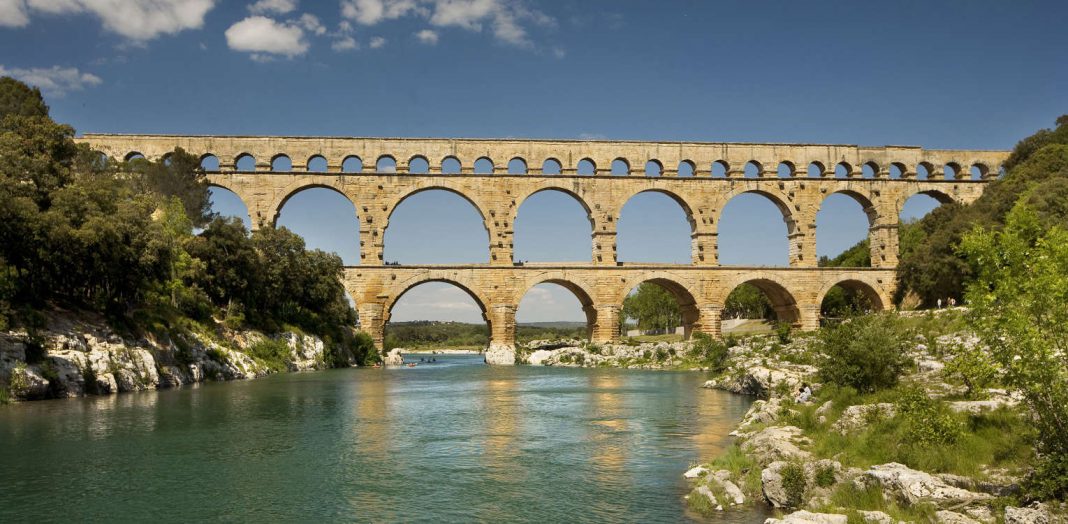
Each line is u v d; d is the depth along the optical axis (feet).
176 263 224.74
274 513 67.00
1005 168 311.68
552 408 138.92
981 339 60.85
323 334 295.89
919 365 114.21
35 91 230.27
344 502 70.44
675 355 262.47
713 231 297.33
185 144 277.03
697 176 298.35
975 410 72.64
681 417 124.88
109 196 180.14
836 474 65.05
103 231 165.27
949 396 85.20
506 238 289.12
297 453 93.20
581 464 86.17
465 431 110.63
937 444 64.85
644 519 63.77
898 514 54.34
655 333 602.44
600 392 170.40
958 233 252.21
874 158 309.22
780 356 190.80
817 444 76.38
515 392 171.94
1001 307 57.98
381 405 144.05
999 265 60.54
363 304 280.51
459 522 63.93
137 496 72.54
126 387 167.73
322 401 150.71
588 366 278.87
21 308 154.92
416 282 283.38
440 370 262.47
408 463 87.15
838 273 298.56
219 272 245.45
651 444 98.84
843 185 304.71
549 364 293.02
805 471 66.85
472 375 234.58
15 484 77.00
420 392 171.94
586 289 288.92
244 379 214.48
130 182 230.68
